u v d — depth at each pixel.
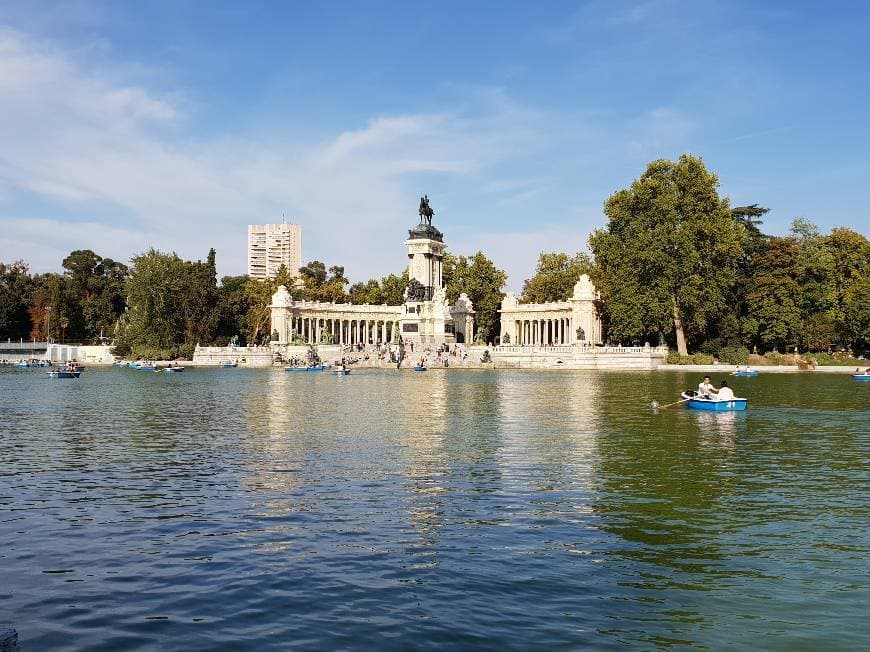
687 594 18.14
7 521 24.64
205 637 15.77
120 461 35.59
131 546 21.89
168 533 23.17
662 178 137.88
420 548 21.58
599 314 161.38
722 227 130.38
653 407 60.22
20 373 128.88
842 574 19.48
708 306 133.25
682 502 26.98
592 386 87.94
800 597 17.95
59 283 186.50
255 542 22.22
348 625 16.34
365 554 21.06
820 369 129.50
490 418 53.12
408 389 84.31
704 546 21.81
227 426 49.22
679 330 142.38
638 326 135.12
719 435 43.97
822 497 27.78
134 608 17.33
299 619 16.67
